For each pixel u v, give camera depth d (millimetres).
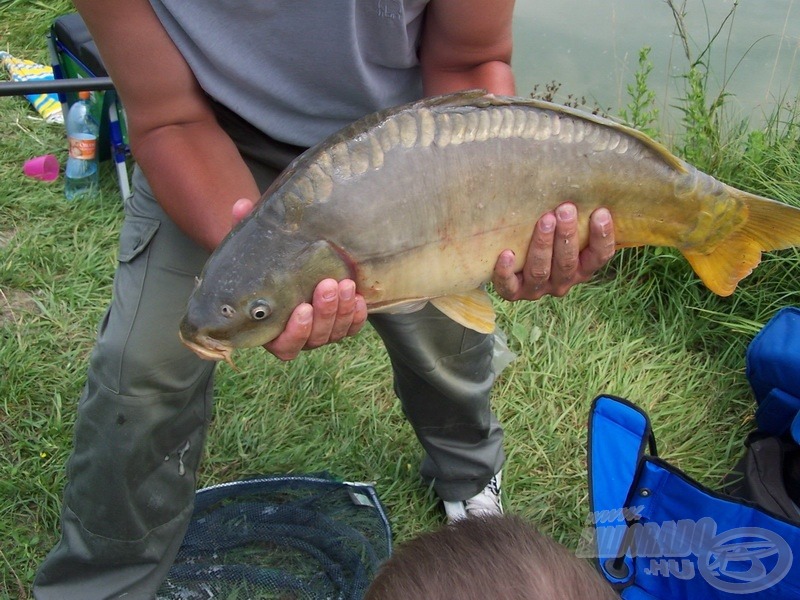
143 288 1106
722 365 1896
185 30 1009
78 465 1164
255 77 1062
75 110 2336
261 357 1843
